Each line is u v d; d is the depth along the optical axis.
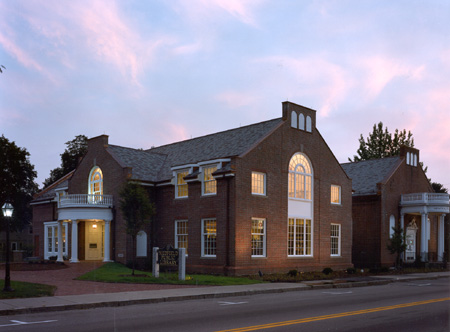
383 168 44.38
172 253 24.25
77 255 34.44
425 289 22.73
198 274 29.14
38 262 32.44
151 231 34.16
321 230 34.78
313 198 34.34
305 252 33.47
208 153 34.12
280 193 31.67
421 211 41.66
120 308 15.07
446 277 33.41
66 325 11.60
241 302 16.72
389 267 40.66
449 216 48.28
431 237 46.03
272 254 30.58
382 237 40.50
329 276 29.20
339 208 36.84
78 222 36.56
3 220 54.84
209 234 30.16
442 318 12.78
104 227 35.00
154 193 34.62
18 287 18.11
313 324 11.67
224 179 29.06
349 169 47.59
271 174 31.12
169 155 39.31
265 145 30.89
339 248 36.59
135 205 26.81
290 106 33.28
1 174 51.75
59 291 18.58
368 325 11.59
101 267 29.77
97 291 18.81
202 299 17.83
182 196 32.75
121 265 31.70
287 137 32.72
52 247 40.41
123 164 34.22
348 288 23.52
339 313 13.65
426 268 39.91
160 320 12.34
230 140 34.34
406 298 18.06
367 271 35.19
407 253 43.59
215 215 29.53
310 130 34.75
